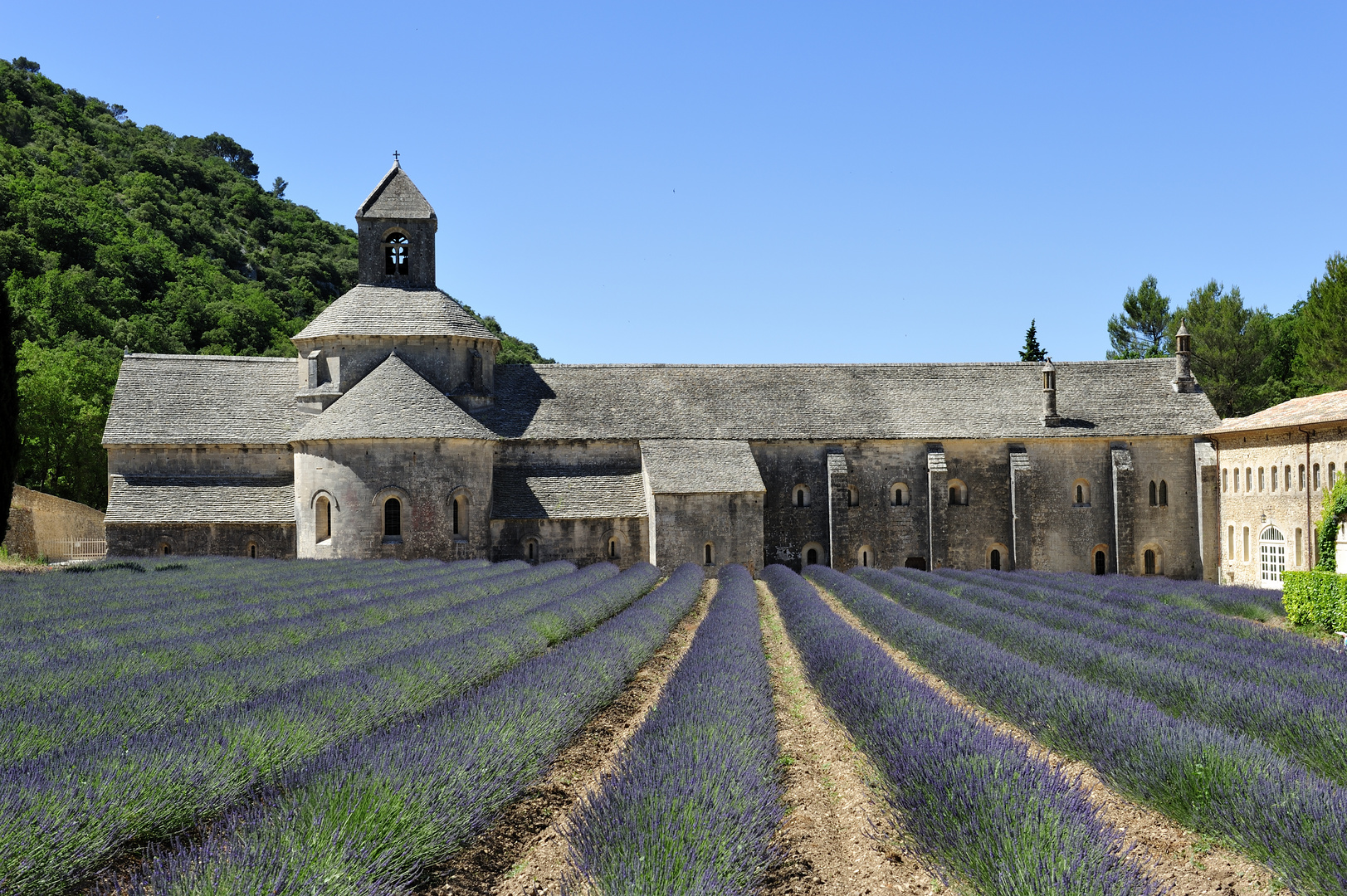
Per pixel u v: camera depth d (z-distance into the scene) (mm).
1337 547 35531
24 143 126688
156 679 14906
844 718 15297
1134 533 54000
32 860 8250
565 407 54500
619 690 19000
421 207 54688
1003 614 26828
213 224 136750
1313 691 16016
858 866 10055
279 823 8555
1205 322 80188
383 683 14742
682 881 7762
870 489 54000
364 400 47750
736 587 36188
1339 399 44156
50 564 44594
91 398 68312
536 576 38656
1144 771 11531
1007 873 8133
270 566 41312
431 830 9211
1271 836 9430
